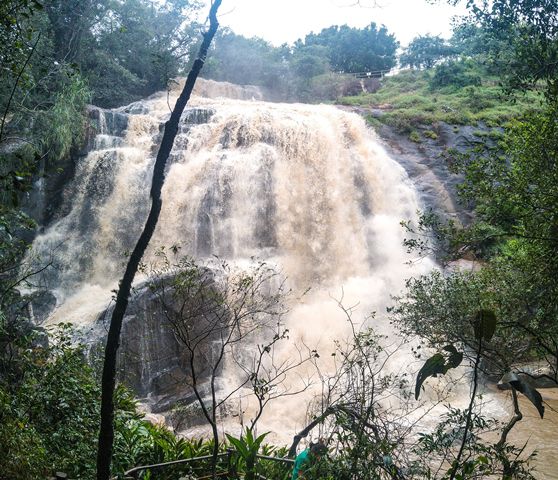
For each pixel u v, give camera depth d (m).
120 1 30.84
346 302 22.84
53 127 20.38
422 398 14.41
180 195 23.47
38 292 15.33
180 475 7.15
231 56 45.88
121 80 31.64
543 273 8.80
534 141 8.81
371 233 26.73
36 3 7.48
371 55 59.94
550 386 18.11
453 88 40.94
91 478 6.57
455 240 9.49
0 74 8.50
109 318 16.55
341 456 5.55
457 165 9.84
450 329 9.45
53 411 7.25
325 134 26.92
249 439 6.18
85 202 22.88
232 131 25.77
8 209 8.37
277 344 18.44
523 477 5.29
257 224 24.14
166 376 15.06
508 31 8.46
